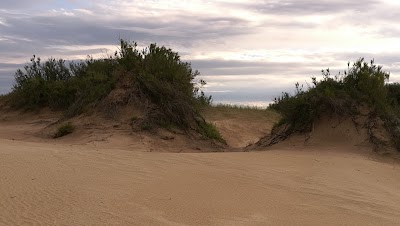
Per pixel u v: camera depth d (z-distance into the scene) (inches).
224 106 1194.6
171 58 747.4
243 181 339.0
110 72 777.6
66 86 987.9
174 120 668.1
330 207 286.0
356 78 613.6
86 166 360.8
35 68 1084.5
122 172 347.9
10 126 845.2
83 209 249.3
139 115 651.5
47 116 940.6
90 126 645.3
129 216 242.2
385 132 543.8
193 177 343.6
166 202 273.6
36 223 224.5
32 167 341.7
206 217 250.4
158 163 391.5
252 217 255.6
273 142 601.6
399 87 700.0
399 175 426.3
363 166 440.8
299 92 612.4
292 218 257.9
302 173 382.9
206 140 673.6
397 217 273.6
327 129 570.3
